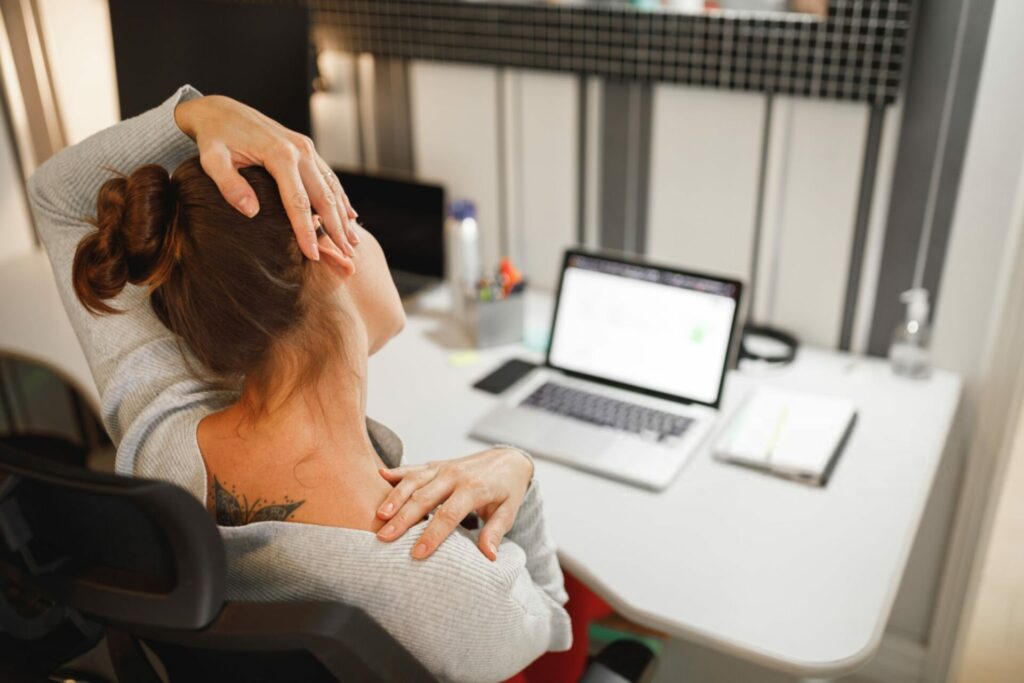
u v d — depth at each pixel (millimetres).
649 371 1456
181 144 822
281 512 717
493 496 802
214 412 772
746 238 1660
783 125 1546
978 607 1270
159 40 1613
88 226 862
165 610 609
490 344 1635
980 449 1447
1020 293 1283
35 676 845
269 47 1627
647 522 1172
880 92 1424
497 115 1807
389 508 728
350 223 770
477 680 764
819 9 1442
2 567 664
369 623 644
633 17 1575
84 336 845
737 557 1106
